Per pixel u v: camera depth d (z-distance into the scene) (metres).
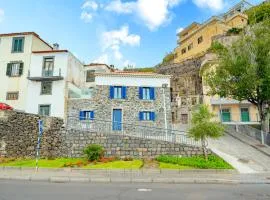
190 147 21.30
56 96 32.69
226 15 62.31
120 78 32.34
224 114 36.59
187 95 41.78
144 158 21.31
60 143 22.83
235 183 13.85
